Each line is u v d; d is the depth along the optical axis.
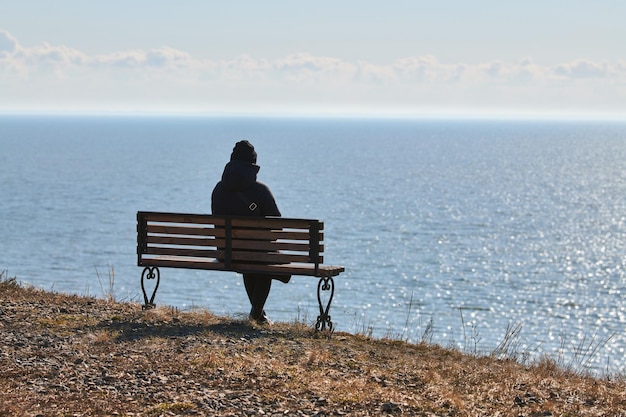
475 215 132.12
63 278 67.62
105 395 8.41
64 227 103.38
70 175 191.75
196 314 13.12
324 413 8.05
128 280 67.62
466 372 10.41
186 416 7.80
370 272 75.94
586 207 150.12
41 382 8.84
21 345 10.41
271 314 52.41
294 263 13.04
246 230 12.98
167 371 9.37
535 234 112.19
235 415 7.86
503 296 67.50
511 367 11.20
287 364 9.98
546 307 63.62
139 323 12.00
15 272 69.88
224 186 13.38
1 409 7.69
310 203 137.75
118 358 9.89
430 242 99.50
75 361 9.72
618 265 87.69
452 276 76.12
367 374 9.80
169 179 182.75
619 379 11.54
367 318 52.38
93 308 13.23
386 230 108.50
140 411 7.91
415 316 55.47
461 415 8.21
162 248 13.55
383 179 198.50
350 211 128.75
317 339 11.88
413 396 8.82
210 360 9.73
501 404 8.83
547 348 45.72
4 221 108.81
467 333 50.25
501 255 92.00
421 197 156.62
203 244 13.30
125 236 96.06
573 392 9.51
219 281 69.06
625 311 63.31
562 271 82.94
